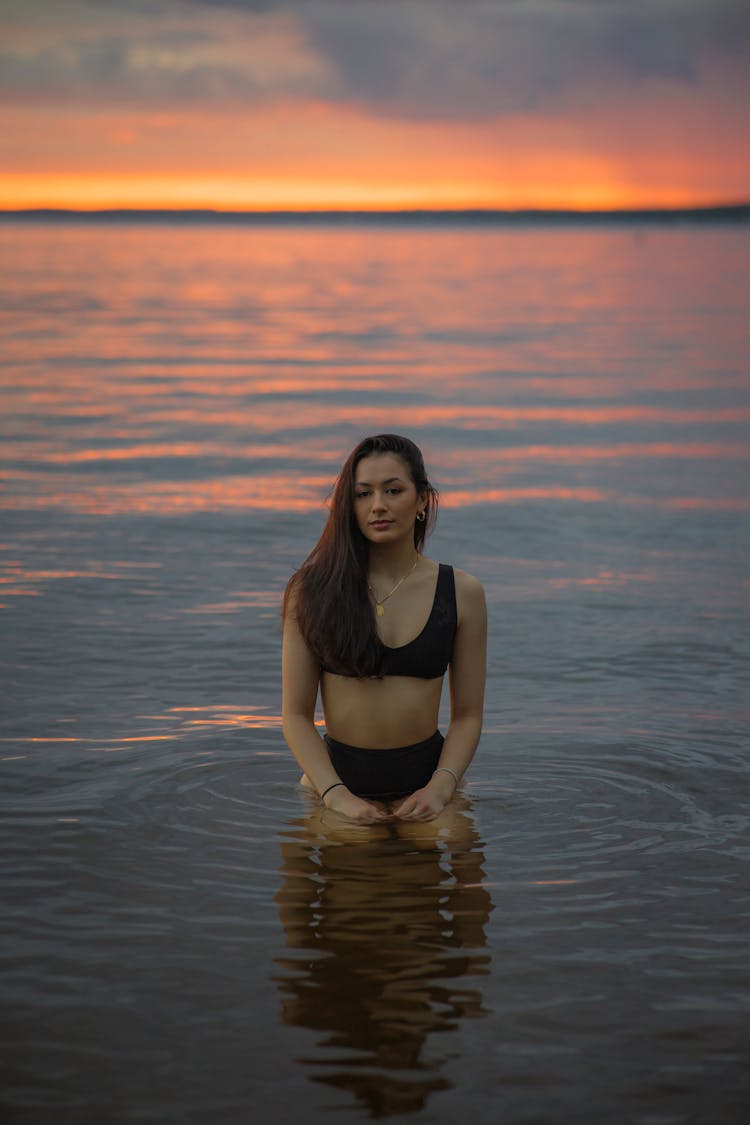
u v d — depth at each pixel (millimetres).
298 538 8953
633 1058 2512
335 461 12602
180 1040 2564
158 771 4242
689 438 14188
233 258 95188
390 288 55625
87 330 31641
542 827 3768
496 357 25391
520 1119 2314
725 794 4082
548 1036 2586
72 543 8664
